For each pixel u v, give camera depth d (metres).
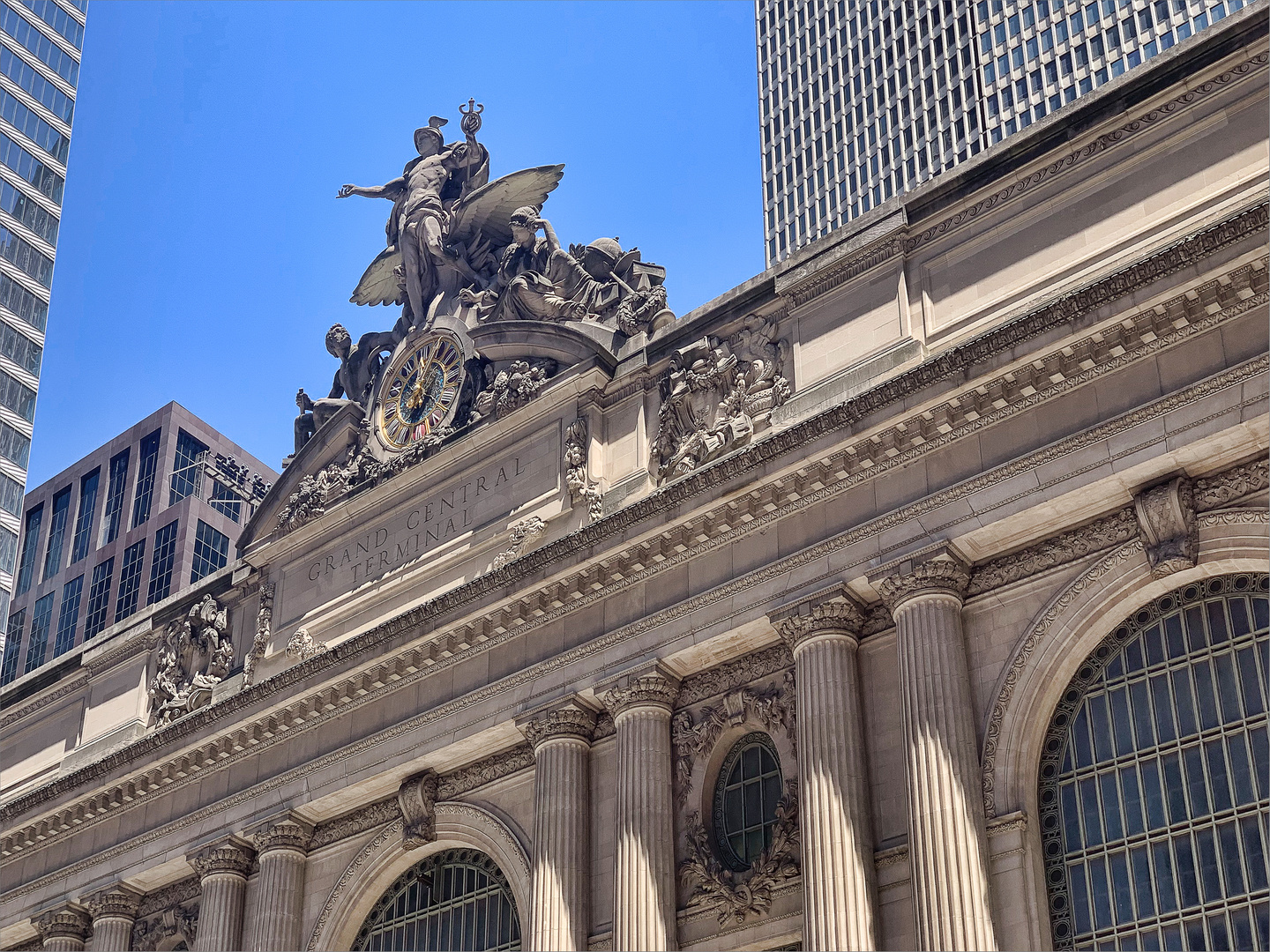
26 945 66.31
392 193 66.69
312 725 58.28
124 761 63.31
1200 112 44.00
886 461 45.59
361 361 64.75
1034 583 42.88
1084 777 40.75
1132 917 38.62
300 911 56.34
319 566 61.59
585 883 47.97
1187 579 40.56
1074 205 45.66
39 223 100.00
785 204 133.38
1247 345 40.09
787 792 45.16
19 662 135.38
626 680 48.66
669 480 51.16
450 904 53.41
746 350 51.53
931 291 47.97
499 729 51.88
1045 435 42.88
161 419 137.50
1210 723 39.16
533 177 63.31
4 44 101.50
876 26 132.00
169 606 67.25
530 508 54.75
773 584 46.75
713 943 44.78
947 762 40.84
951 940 38.66
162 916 61.50
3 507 91.75
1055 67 115.00
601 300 57.19
